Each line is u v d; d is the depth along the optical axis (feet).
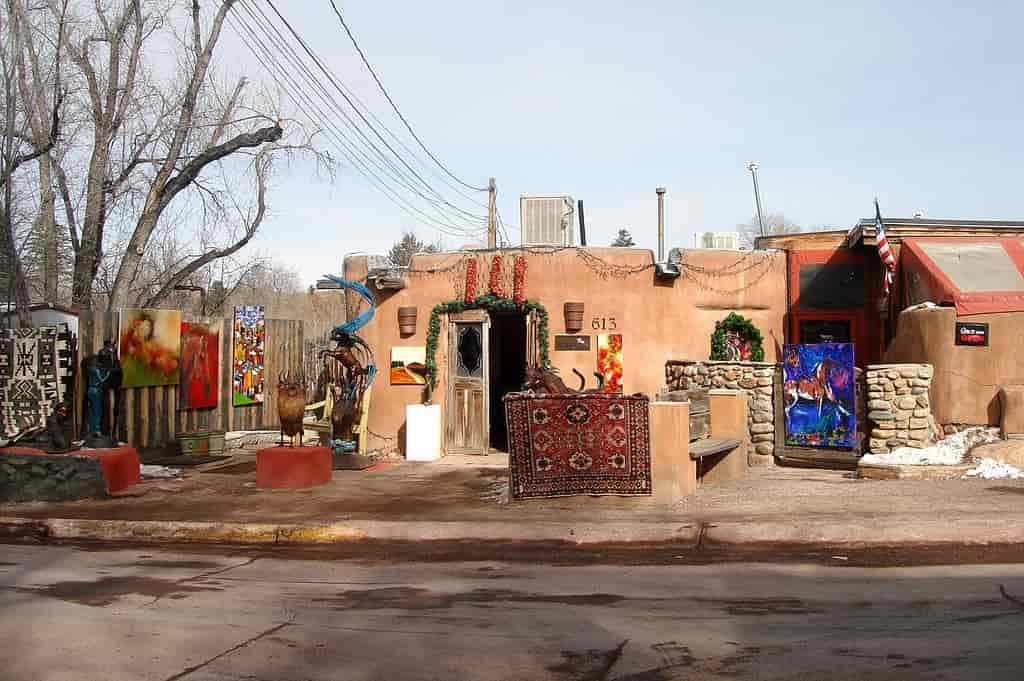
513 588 21.86
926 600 19.58
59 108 49.73
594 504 31.19
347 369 47.80
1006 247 44.01
